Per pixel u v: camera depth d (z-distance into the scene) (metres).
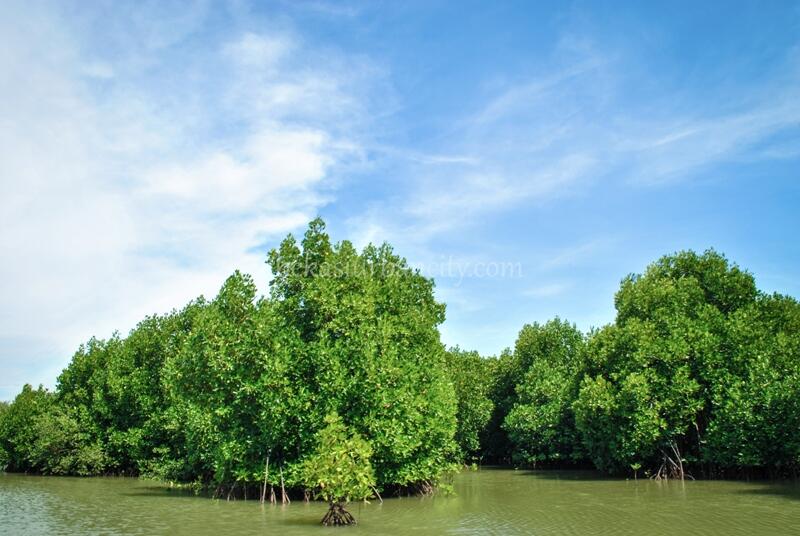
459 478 50.09
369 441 30.84
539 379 64.12
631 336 44.50
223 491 37.09
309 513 28.64
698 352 41.72
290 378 33.78
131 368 61.06
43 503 35.59
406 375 34.34
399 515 27.14
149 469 56.53
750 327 41.72
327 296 34.34
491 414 73.38
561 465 63.12
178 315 60.00
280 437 33.44
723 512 25.48
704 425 43.19
